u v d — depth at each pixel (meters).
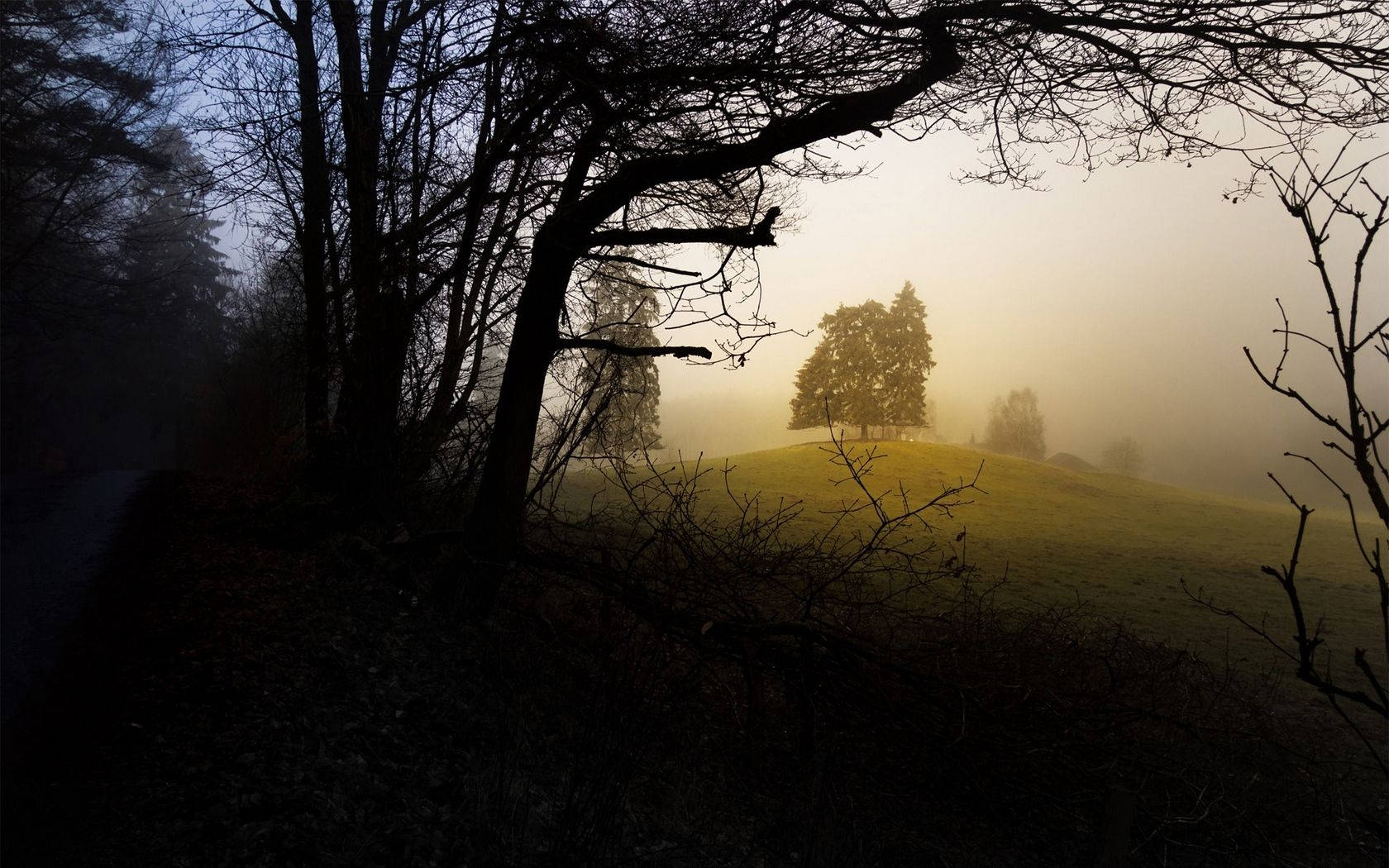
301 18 8.90
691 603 6.89
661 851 4.75
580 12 6.45
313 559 7.87
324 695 5.16
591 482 16.44
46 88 19.69
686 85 6.29
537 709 6.12
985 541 27.45
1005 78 6.19
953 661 6.79
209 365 35.12
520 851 4.13
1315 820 6.78
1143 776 6.45
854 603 6.88
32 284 22.47
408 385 9.26
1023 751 6.15
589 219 7.30
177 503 10.16
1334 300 1.56
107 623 5.57
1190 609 17.41
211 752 4.17
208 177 9.17
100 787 3.70
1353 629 16.67
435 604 7.40
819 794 5.72
